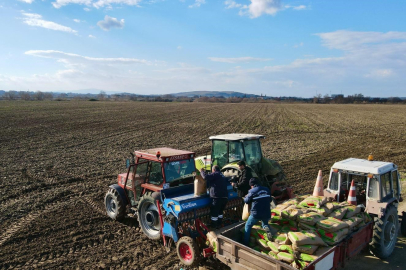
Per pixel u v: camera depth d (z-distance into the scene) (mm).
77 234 7828
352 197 6895
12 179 12312
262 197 5703
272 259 4742
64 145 19703
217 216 6820
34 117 35062
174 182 7469
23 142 20391
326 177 13266
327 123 34750
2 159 15688
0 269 6238
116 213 8570
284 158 16922
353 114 49812
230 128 29391
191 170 7980
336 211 6035
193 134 25219
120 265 6457
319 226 5379
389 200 6855
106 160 15844
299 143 21688
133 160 8344
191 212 6676
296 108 70000
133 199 8531
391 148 19797
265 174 9391
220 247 5719
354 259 6840
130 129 27594
